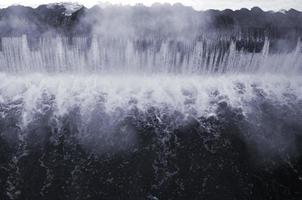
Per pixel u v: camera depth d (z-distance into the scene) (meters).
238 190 10.98
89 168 11.29
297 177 11.49
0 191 10.65
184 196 10.74
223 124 12.73
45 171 11.17
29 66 13.34
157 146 11.95
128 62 13.34
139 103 13.04
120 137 12.11
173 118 12.73
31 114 12.60
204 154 11.86
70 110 12.73
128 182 10.99
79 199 10.57
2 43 12.80
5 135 12.02
